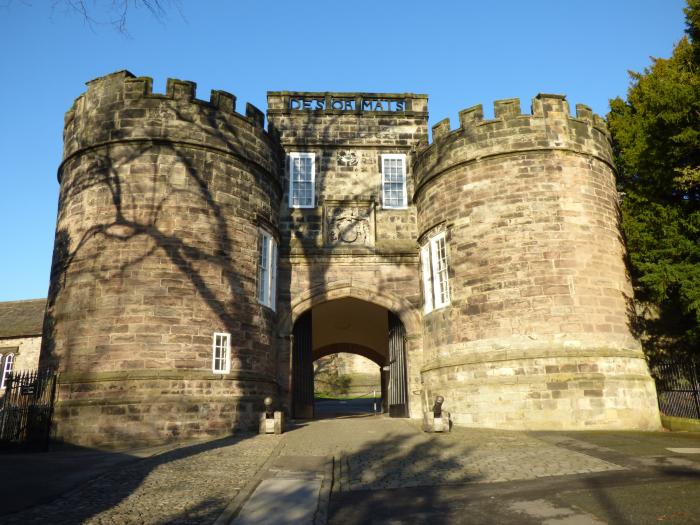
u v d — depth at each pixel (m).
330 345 29.80
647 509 6.62
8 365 29.78
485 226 16.62
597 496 7.27
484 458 10.21
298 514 7.08
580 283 15.46
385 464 9.99
